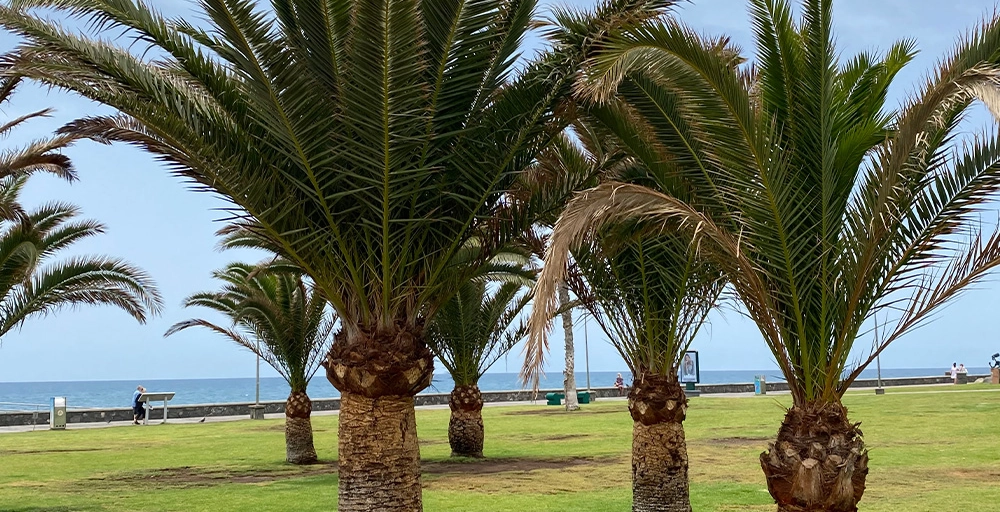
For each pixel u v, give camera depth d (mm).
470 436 20500
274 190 8445
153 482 17047
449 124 8414
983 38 6746
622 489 15117
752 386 52688
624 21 7086
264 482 16828
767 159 7234
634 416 11383
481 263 9500
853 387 53656
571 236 5766
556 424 30109
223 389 179125
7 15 8016
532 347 5195
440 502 13820
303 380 20641
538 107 8469
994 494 13586
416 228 8836
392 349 8586
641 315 11305
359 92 7719
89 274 14367
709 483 15414
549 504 13539
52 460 21469
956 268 7266
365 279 8758
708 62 6910
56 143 10320
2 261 12398
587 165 10180
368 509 8484
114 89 8000
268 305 19875
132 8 8188
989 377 58781
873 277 7547
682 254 10719
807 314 7602
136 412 36438
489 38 8180
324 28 7852
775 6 7754
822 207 7574
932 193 7336
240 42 7555
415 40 7469
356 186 8383
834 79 7727
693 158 8094
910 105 7016
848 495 7172
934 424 25531
